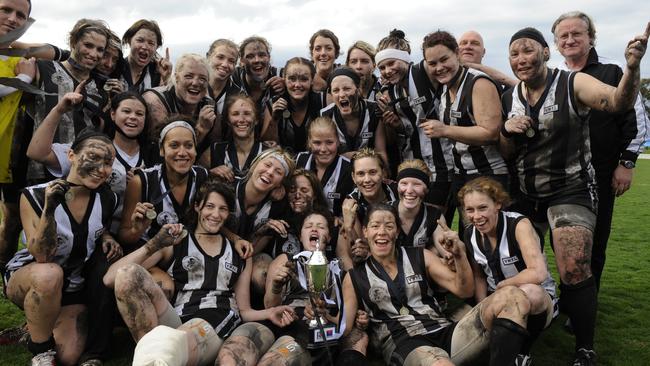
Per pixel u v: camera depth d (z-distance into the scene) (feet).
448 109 15.75
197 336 11.51
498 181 14.26
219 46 18.35
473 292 12.87
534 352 14.29
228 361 11.10
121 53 17.69
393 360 12.05
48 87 15.62
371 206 13.46
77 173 12.55
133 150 15.12
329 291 12.82
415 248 13.52
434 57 15.29
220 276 13.10
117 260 12.91
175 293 13.05
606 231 16.48
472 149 15.72
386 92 17.89
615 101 12.53
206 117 16.03
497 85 16.22
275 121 18.13
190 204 14.19
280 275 12.89
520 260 12.82
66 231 12.48
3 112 15.07
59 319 12.88
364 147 18.13
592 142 15.99
